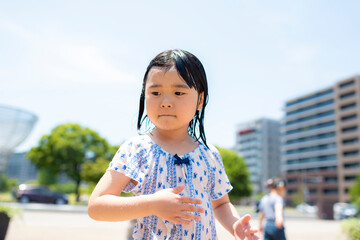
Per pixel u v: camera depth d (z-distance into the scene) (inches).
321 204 891.4
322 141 3169.3
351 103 2925.7
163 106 43.3
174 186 44.5
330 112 3144.7
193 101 45.2
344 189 2837.1
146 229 44.4
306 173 3206.2
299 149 3420.3
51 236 327.6
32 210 706.8
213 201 53.1
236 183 1857.8
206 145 52.7
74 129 1513.3
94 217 40.8
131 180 45.3
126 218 38.6
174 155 46.2
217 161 52.1
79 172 1476.4
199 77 46.4
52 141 1464.1
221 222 50.9
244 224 46.4
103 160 1266.0
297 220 825.5
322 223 724.0
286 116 3644.2
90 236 343.9
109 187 42.4
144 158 45.9
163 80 43.6
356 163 2795.3
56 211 720.3
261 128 4242.1
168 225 42.9
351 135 2881.4
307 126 3363.7
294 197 2923.2
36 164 1483.8
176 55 45.1
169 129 44.9
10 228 377.1
